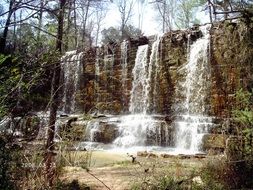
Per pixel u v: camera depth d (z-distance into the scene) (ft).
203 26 73.00
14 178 18.10
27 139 17.52
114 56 89.66
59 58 17.67
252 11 34.60
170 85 75.77
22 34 16.57
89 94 92.58
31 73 15.88
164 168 29.53
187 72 72.59
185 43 74.69
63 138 21.49
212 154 32.37
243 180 24.61
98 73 91.97
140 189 23.02
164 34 79.56
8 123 16.21
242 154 25.40
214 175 25.02
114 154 51.29
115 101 87.40
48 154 19.77
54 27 17.34
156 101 77.97
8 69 15.56
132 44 86.58
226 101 61.82
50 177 19.97
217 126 55.88
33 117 17.19
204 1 69.15
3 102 15.12
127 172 30.71
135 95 83.20
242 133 27.04
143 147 62.95
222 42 63.21
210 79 66.08
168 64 77.05
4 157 16.37
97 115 81.00
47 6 15.89
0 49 16.21
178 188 22.74
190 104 70.28
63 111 95.30
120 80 87.45
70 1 16.43
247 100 31.04
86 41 95.71
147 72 81.46
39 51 16.42
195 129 59.21
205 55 68.18
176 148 60.90
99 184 25.40
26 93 15.70
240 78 43.39
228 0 38.47
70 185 23.62
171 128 63.26
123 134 67.05
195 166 29.14
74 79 95.71
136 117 73.26
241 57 41.57
